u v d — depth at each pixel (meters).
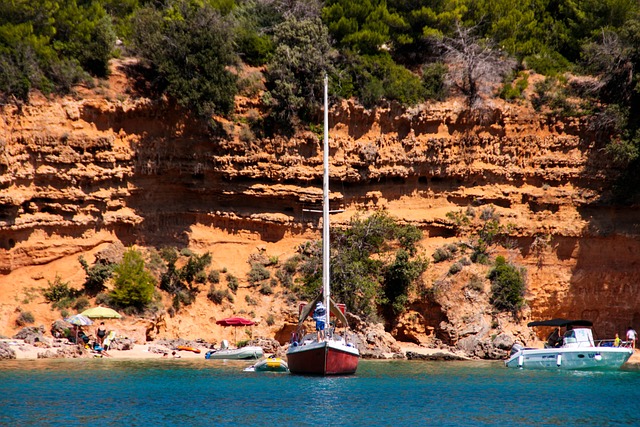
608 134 170.50
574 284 163.88
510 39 188.75
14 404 92.56
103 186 154.12
